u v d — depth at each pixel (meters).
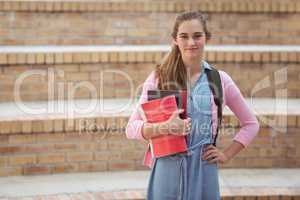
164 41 7.79
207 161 3.61
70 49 6.89
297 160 5.90
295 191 5.17
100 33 7.68
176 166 3.57
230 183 5.37
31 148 5.60
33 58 6.36
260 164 5.88
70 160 5.70
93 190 5.19
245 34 7.70
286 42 7.72
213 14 7.63
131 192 5.13
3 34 7.39
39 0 7.48
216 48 7.02
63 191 5.15
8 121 5.49
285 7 7.64
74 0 7.61
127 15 7.71
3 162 5.55
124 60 6.52
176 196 3.59
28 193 5.08
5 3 7.34
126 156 5.80
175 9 7.70
